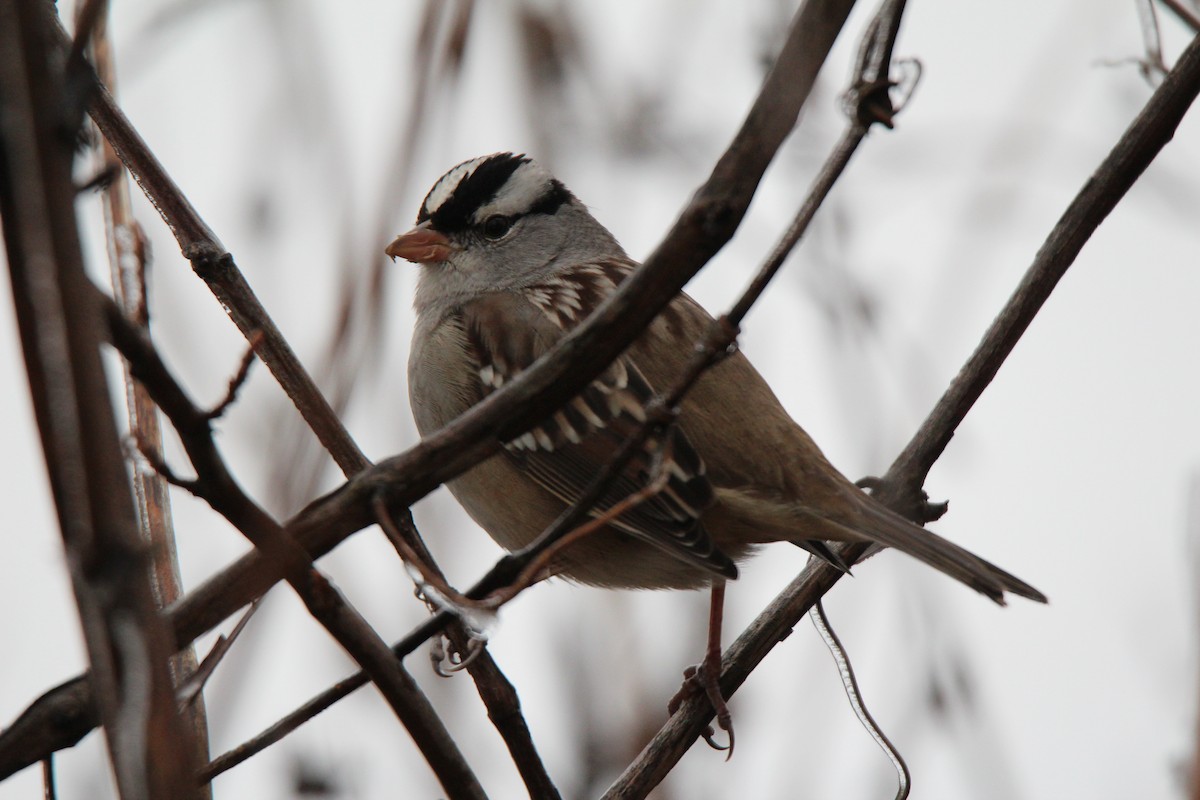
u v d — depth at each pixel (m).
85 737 3.81
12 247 2.62
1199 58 5.64
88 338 2.58
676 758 6.13
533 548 4.14
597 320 3.83
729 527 6.93
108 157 5.26
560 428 7.30
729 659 6.26
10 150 2.51
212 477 3.41
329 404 5.57
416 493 3.86
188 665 4.95
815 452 6.80
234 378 3.32
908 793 5.66
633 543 7.15
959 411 6.14
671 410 4.04
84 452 2.58
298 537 3.80
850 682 5.92
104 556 2.60
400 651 4.28
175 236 5.38
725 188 3.71
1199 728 4.78
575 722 7.17
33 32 2.52
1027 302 6.02
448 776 3.90
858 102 4.16
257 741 4.40
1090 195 5.84
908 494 6.20
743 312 3.99
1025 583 5.77
